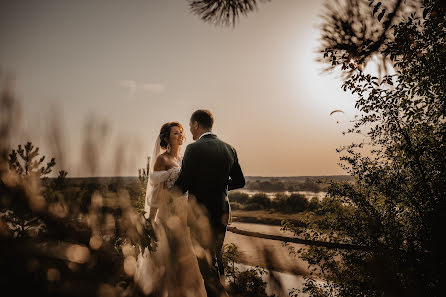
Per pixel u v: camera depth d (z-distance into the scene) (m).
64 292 0.53
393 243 1.49
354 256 2.45
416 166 2.64
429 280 1.68
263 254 0.59
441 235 2.11
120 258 0.62
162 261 0.72
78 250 0.56
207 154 2.61
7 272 0.51
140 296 0.63
